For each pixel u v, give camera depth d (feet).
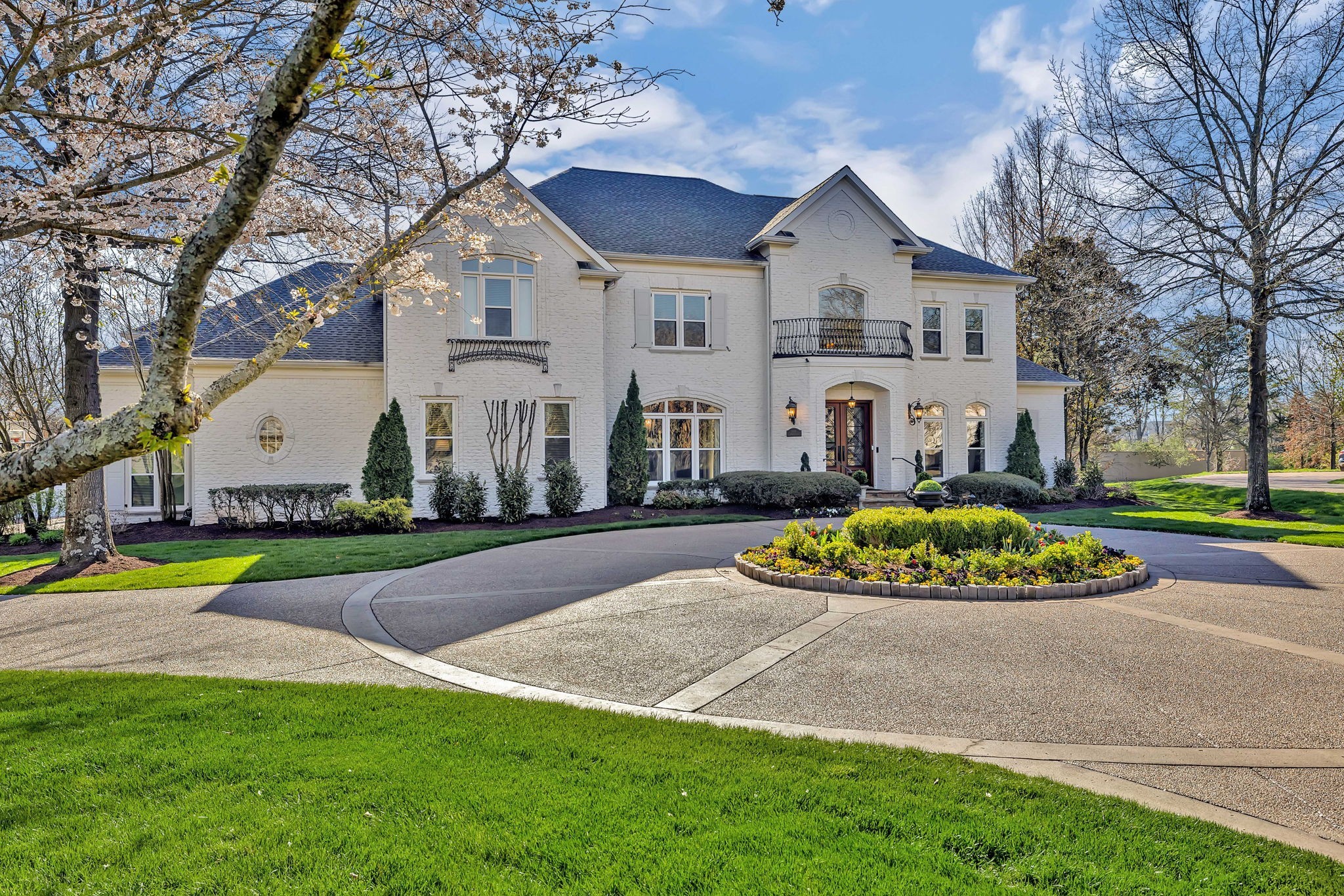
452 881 9.86
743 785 12.70
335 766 13.37
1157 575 33.17
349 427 60.85
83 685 18.56
